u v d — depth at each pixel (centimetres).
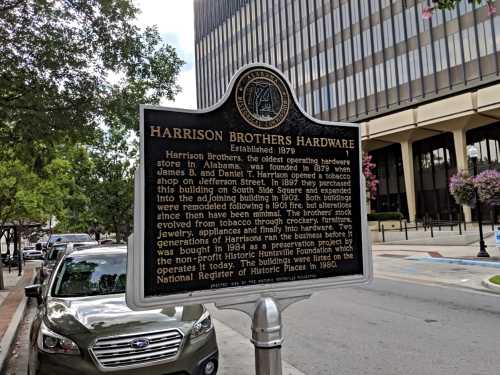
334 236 396
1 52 792
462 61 3591
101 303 536
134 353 452
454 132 3575
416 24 3947
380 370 581
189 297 331
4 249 3728
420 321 843
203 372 487
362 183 412
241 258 358
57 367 443
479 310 924
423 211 4178
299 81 5328
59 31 841
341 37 4750
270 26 5847
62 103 835
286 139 385
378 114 4291
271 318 339
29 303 1309
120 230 2469
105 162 2208
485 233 2662
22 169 1423
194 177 348
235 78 369
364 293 1179
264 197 371
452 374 558
